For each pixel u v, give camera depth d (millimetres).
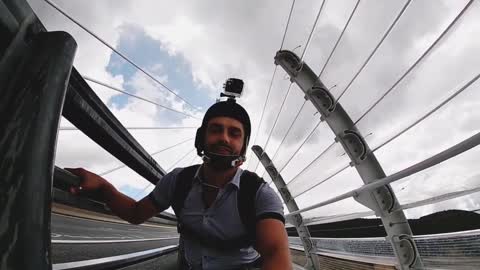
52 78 494
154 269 3309
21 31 482
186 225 1493
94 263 1875
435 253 3092
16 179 396
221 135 1410
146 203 1648
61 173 955
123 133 1699
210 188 1484
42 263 387
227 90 1511
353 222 5938
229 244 1396
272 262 1180
